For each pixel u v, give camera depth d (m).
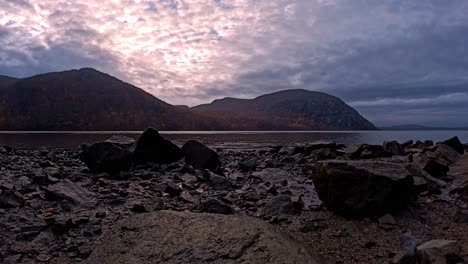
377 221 7.15
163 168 14.38
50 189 8.66
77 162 16.88
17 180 10.46
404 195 7.63
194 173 13.43
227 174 14.06
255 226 5.14
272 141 56.16
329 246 6.16
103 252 5.21
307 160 17.39
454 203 8.28
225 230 5.13
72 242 6.04
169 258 4.68
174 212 6.09
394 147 17.59
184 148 15.47
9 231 6.39
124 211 7.92
